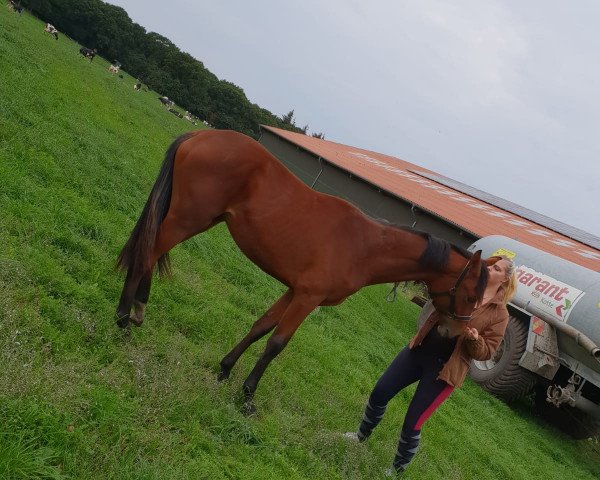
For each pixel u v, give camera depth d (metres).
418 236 4.27
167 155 4.30
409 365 4.57
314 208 4.22
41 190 5.85
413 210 19.08
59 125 8.84
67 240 5.10
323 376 6.08
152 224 4.16
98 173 7.80
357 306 11.39
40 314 3.78
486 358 4.23
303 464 4.11
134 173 9.14
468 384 9.91
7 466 2.36
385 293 15.07
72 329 3.81
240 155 4.15
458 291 4.11
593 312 8.62
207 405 3.88
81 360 3.53
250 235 4.22
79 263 4.83
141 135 14.20
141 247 4.15
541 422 10.73
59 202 5.89
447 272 4.19
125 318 4.14
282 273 4.25
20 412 2.67
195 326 5.13
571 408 10.27
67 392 3.01
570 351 9.08
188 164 4.15
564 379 9.73
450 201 22.19
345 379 6.57
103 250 5.54
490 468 6.83
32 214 5.14
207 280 6.71
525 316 9.55
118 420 3.09
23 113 7.94
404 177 27.17
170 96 74.38
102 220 6.20
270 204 4.17
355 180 23.05
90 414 3.03
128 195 7.99
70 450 2.72
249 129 83.62
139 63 75.19
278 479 3.59
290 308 4.21
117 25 76.00
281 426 4.30
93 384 3.35
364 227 4.27
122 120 14.80
